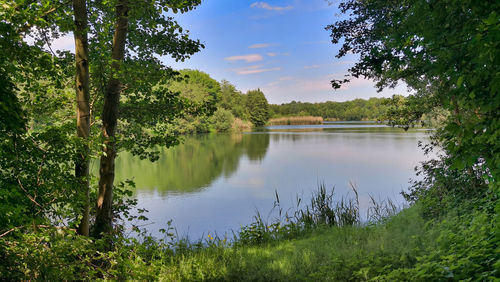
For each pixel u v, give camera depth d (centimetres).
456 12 230
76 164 502
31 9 383
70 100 618
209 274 485
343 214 889
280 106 15175
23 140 371
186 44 639
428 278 339
